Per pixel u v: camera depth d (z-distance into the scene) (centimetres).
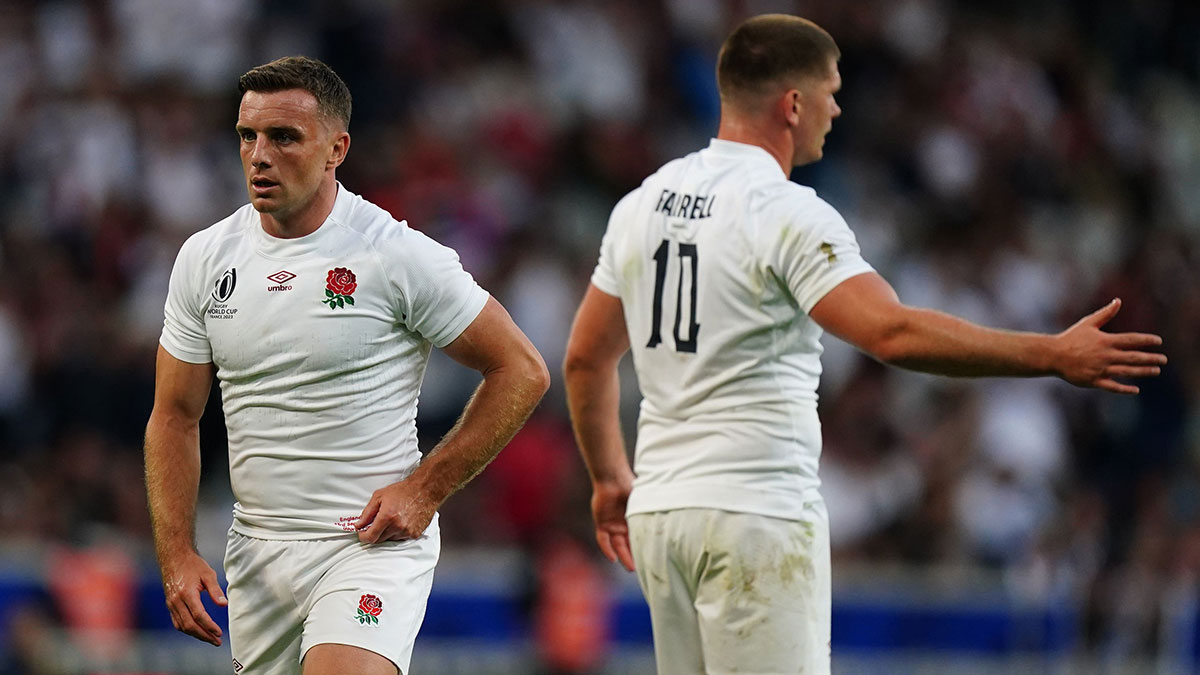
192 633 1672
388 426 1708
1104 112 6644
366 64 5162
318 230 1677
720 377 1773
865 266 1681
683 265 1803
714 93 5791
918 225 5628
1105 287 5681
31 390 4125
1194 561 4397
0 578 3338
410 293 1680
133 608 3416
